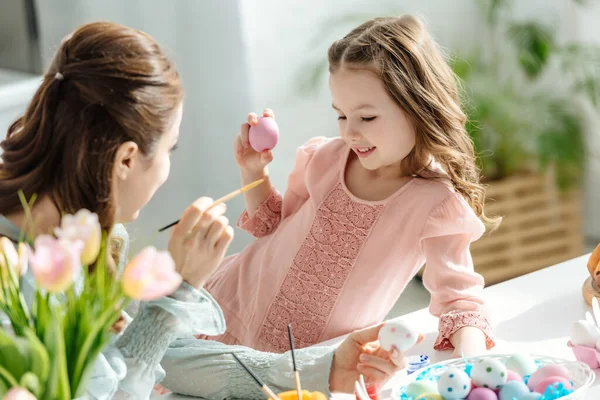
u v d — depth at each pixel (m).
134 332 1.22
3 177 1.23
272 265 1.79
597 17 3.82
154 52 1.24
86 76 1.19
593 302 1.46
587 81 3.77
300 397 1.16
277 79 3.66
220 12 3.24
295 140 3.74
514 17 4.05
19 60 3.14
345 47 1.61
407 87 1.56
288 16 3.63
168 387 1.47
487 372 1.21
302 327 1.74
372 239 1.67
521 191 3.73
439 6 3.96
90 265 1.21
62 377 0.98
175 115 1.25
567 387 1.18
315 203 1.75
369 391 1.30
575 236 3.84
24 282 1.18
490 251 3.69
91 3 3.17
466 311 1.53
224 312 1.85
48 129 1.20
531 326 1.57
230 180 3.41
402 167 1.66
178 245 1.21
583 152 3.78
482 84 3.72
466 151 1.65
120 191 1.23
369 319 1.71
